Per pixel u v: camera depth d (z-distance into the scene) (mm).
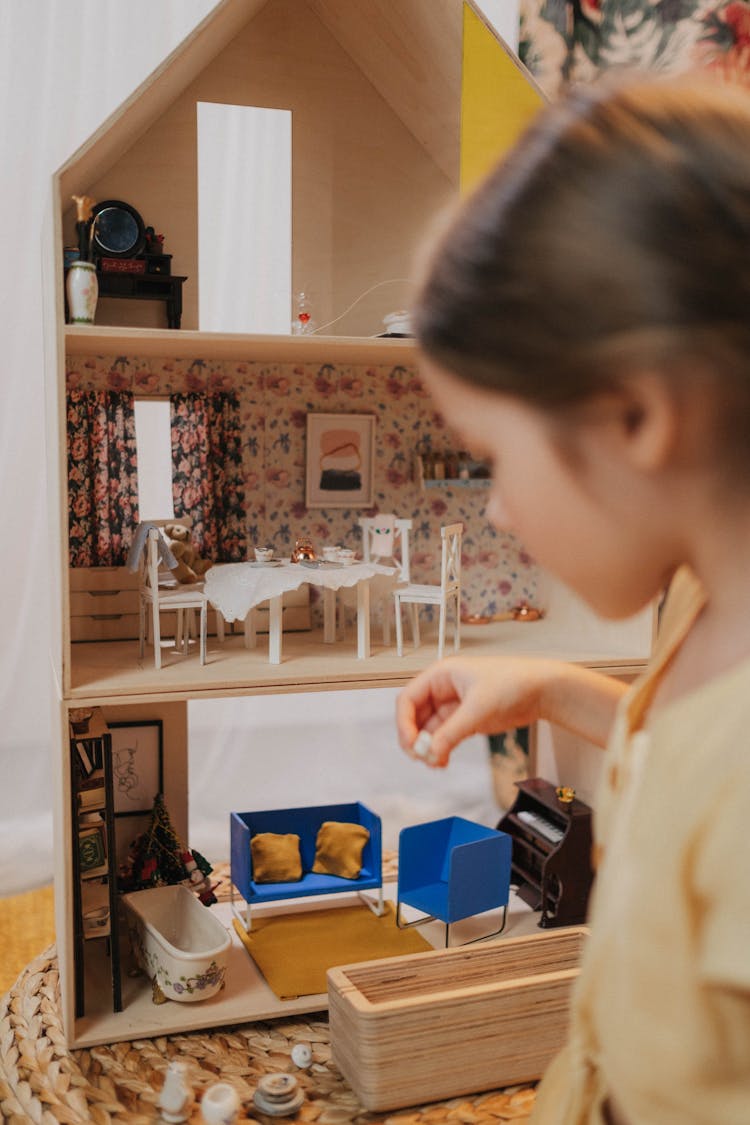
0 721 2727
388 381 2326
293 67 2152
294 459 2275
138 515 2170
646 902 398
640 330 345
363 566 2031
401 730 716
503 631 2320
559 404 373
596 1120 512
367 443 2314
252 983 1894
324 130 2188
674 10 2336
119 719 2197
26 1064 1674
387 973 1705
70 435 2104
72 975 1698
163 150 2070
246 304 2691
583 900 2121
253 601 1865
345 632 2285
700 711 393
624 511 393
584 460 387
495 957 1770
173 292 2002
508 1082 1646
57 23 2629
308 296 2217
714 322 343
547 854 2160
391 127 2229
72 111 2658
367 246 2240
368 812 2156
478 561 2445
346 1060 1625
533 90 1972
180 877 2121
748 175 354
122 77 2678
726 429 362
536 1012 1651
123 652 2025
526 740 2596
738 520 386
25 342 2693
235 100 2113
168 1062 1688
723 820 366
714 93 389
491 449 425
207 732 2953
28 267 2674
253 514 2260
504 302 370
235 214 2660
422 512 2387
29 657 2746
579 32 2385
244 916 2160
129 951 2031
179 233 2094
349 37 2127
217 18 1783
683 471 378
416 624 2125
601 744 695
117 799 2205
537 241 365
